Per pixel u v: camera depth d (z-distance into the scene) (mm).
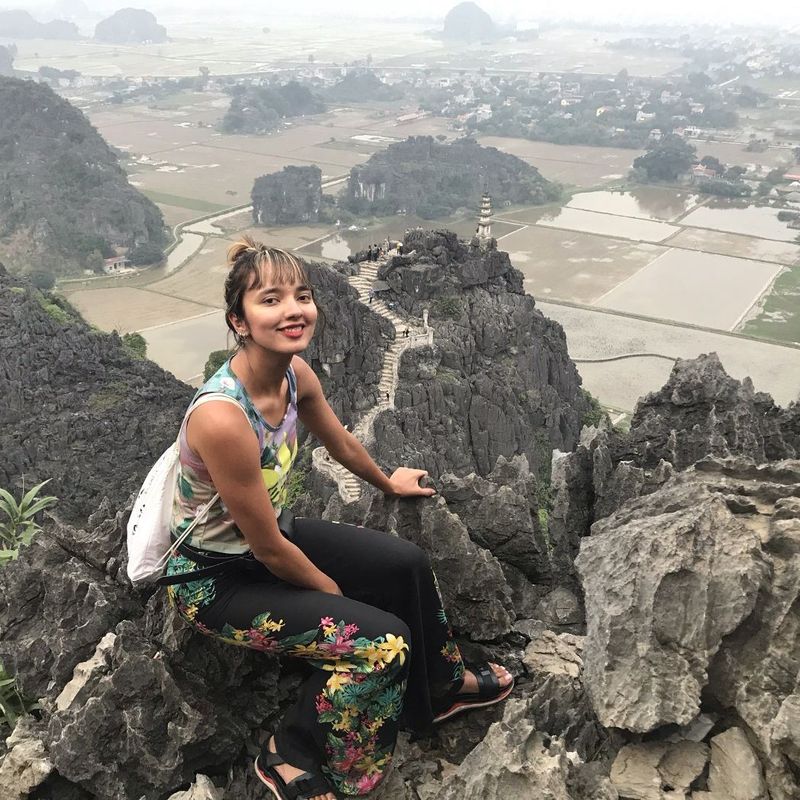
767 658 1943
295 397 2045
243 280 1881
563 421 20953
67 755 2027
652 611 2031
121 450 16359
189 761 2141
